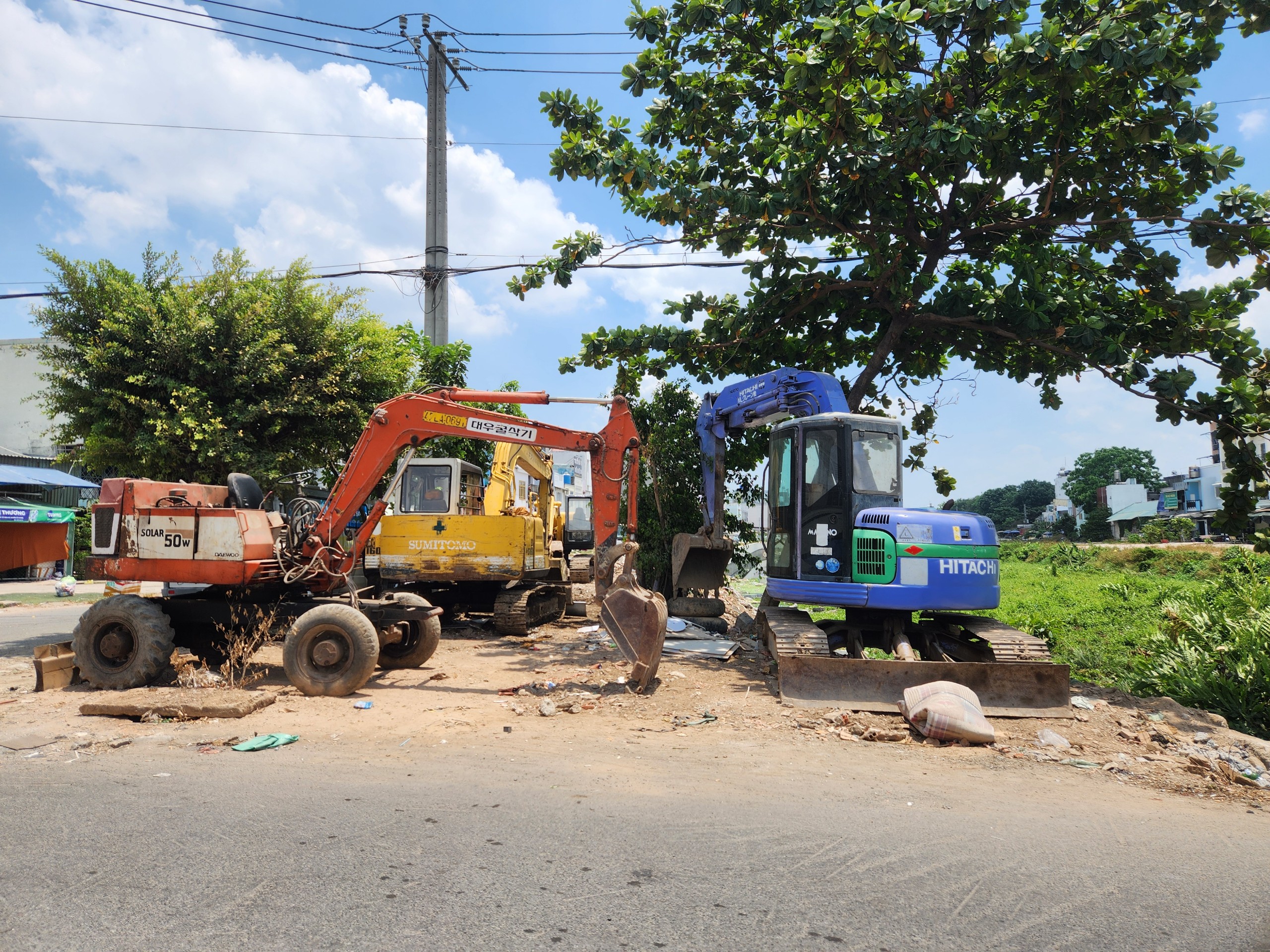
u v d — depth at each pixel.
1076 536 94.81
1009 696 7.32
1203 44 8.92
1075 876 3.74
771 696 7.88
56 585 22.66
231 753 5.67
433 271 19.06
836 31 8.66
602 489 9.00
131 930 2.97
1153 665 9.44
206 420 11.64
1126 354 9.89
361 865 3.61
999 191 11.09
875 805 4.78
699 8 10.65
